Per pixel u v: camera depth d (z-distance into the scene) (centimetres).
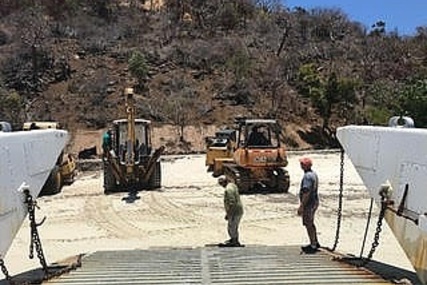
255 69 5906
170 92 5381
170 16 6938
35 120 4881
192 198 2233
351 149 920
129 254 1029
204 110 5131
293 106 5406
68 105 5116
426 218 667
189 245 1434
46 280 765
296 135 5066
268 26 7006
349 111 5372
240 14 7269
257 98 5434
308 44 6775
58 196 2353
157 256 980
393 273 793
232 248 1143
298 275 761
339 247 1342
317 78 5525
